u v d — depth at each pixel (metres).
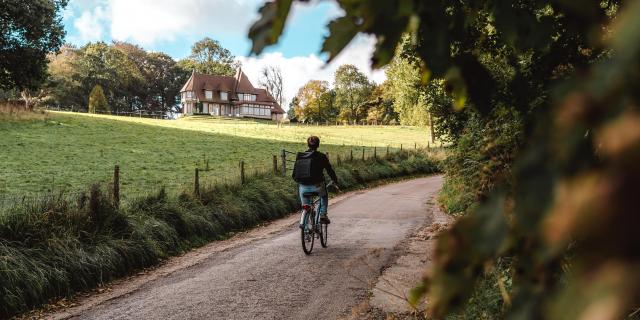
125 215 8.23
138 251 7.58
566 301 0.25
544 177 0.30
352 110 99.44
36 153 24.50
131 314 5.52
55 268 6.21
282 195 13.80
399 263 7.11
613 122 0.24
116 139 33.12
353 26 0.53
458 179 11.96
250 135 43.66
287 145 37.12
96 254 6.91
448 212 12.38
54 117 39.94
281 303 5.66
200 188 11.34
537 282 0.39
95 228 7.50
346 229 10.65
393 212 13.29
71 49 90.75
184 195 10.52
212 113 96.88
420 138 55.59
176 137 37.56
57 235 6.88
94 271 6.72
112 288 6.59
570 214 0.24
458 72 0.77
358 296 5.69
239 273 7.05
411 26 0.55
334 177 8.46
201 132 43.03
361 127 69.31
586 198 0.23
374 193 19.12
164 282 6.80
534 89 1.15
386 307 5.07
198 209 10.20
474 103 0.79
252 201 12.30
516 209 0.34
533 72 1.18
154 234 8.43
